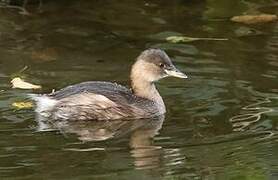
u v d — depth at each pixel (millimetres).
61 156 12586
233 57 17438
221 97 15305
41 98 14672
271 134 13547
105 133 13844
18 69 16484
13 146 12938
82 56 17453
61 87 15617
